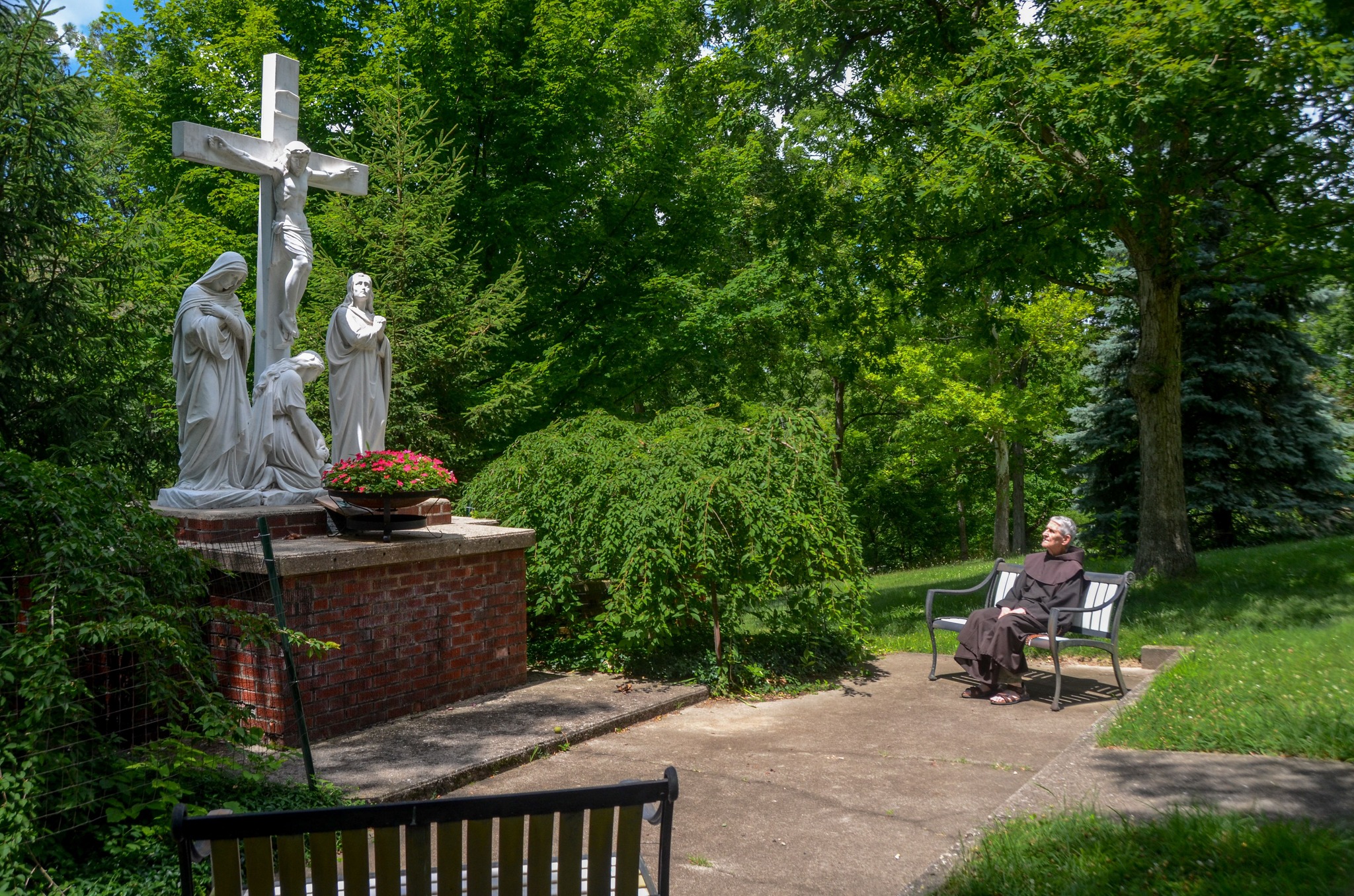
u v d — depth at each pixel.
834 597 8.03
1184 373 16.69
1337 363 17.75
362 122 13.91
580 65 14.15
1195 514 16.94
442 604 7.03
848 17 11.59
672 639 8.36
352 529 6.88
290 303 8.13
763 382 22.14
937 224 11.54
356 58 14.37
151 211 11.34
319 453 7.93
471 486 9.45
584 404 15.14
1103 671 7.99
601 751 5.98
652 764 5.66
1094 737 5.59
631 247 15.22
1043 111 8.73
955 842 4.23
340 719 6.25
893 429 27.47
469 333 13.05
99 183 11.22
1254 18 7.76
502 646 7.54
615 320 14.77
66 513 4.02
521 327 15.01
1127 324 17.12
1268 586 10.42
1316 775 4.53
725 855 4.22
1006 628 7.04
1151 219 10.35
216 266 7.26
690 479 7.96
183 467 7.28
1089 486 18.20
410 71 13.87
